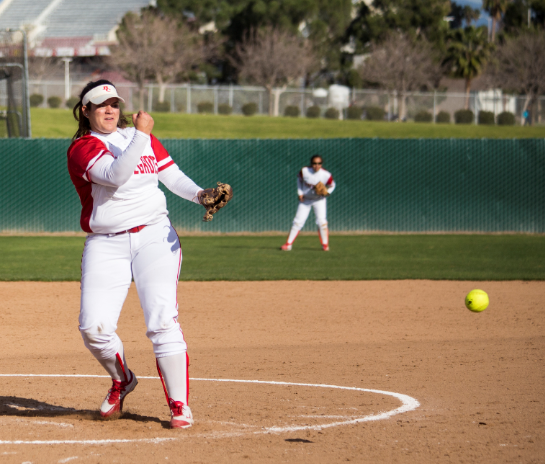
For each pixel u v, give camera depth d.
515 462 10.38
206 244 49.44
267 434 11.85
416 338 21.64
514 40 167.00
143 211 12.01
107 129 12.36
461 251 45.47
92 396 14.84
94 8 198.50
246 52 166.00
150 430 12.17
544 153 58.81
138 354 19.44
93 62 174.88
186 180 12.66
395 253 44.19
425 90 170.50
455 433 11.88
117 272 12.13
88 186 12.00
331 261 40.16
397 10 178.38
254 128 127.75
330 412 13.38
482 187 59.03
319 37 174.62
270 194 58.91
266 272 35.72
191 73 176.12
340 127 131.75
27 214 57.03
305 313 25.86
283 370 17.41
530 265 38.84
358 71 174.62
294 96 152.50
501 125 141.75
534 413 13.20
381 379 16.34
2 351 19.97
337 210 59.00
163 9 177.88
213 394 14.91
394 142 58.72
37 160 56.81
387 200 59.03
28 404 14.11
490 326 23.52
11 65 60.72
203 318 24.91
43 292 29.94
